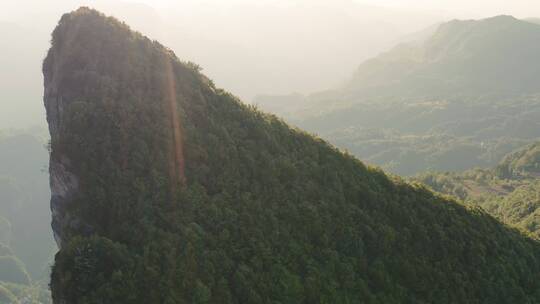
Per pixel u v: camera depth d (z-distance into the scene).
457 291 80.38
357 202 88.69
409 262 80.69
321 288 70.19
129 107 77.19
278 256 70.50
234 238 69.62
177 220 67.19
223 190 75.31
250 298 63.53
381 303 73.69
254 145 86.50
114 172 70.88
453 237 88.75
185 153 76.94
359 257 78.19
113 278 58.72
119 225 67.00
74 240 63.16
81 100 77.44
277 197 79.94
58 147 74.69
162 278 59.88
